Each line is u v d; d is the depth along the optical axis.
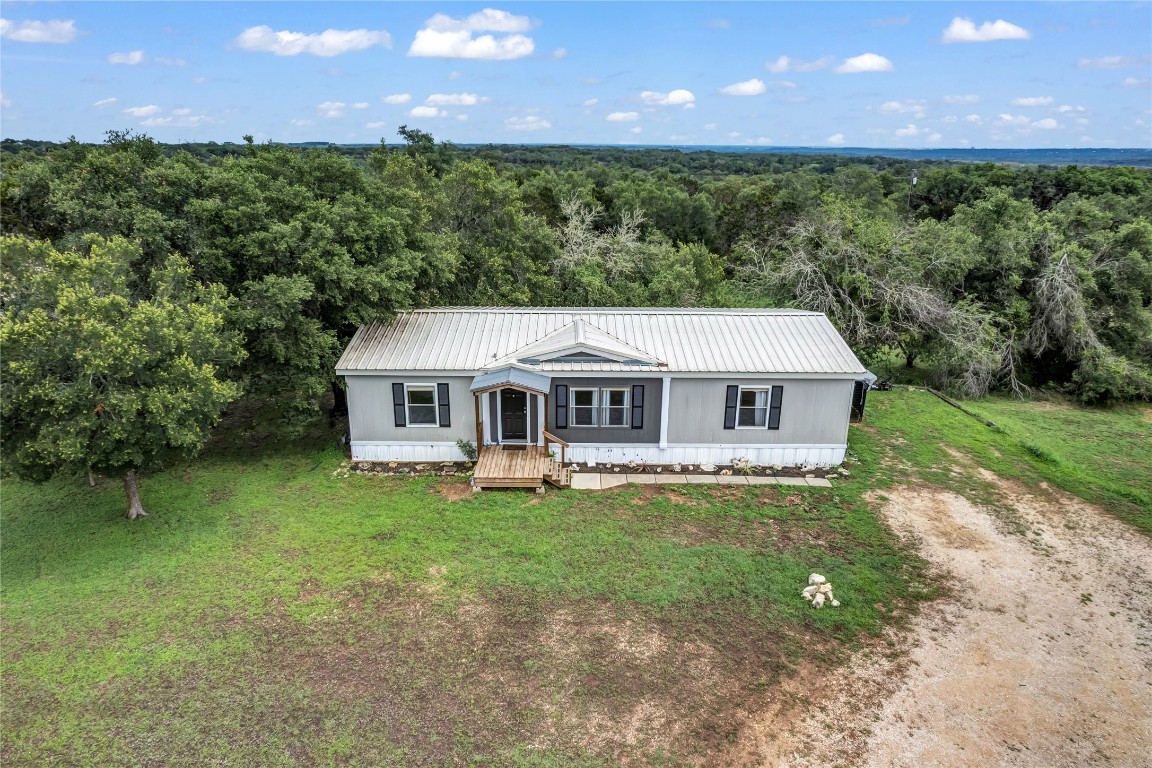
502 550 13.31
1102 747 8.69
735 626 11.09
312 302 17.62
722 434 17.23
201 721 9.07
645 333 18.12
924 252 26.84
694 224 50.19
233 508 15.04
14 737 8.81
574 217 32.66
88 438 12.19
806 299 26.23
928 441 19.25
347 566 12.76
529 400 17.09
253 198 16.70
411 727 9.00
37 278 12.42
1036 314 25.77
